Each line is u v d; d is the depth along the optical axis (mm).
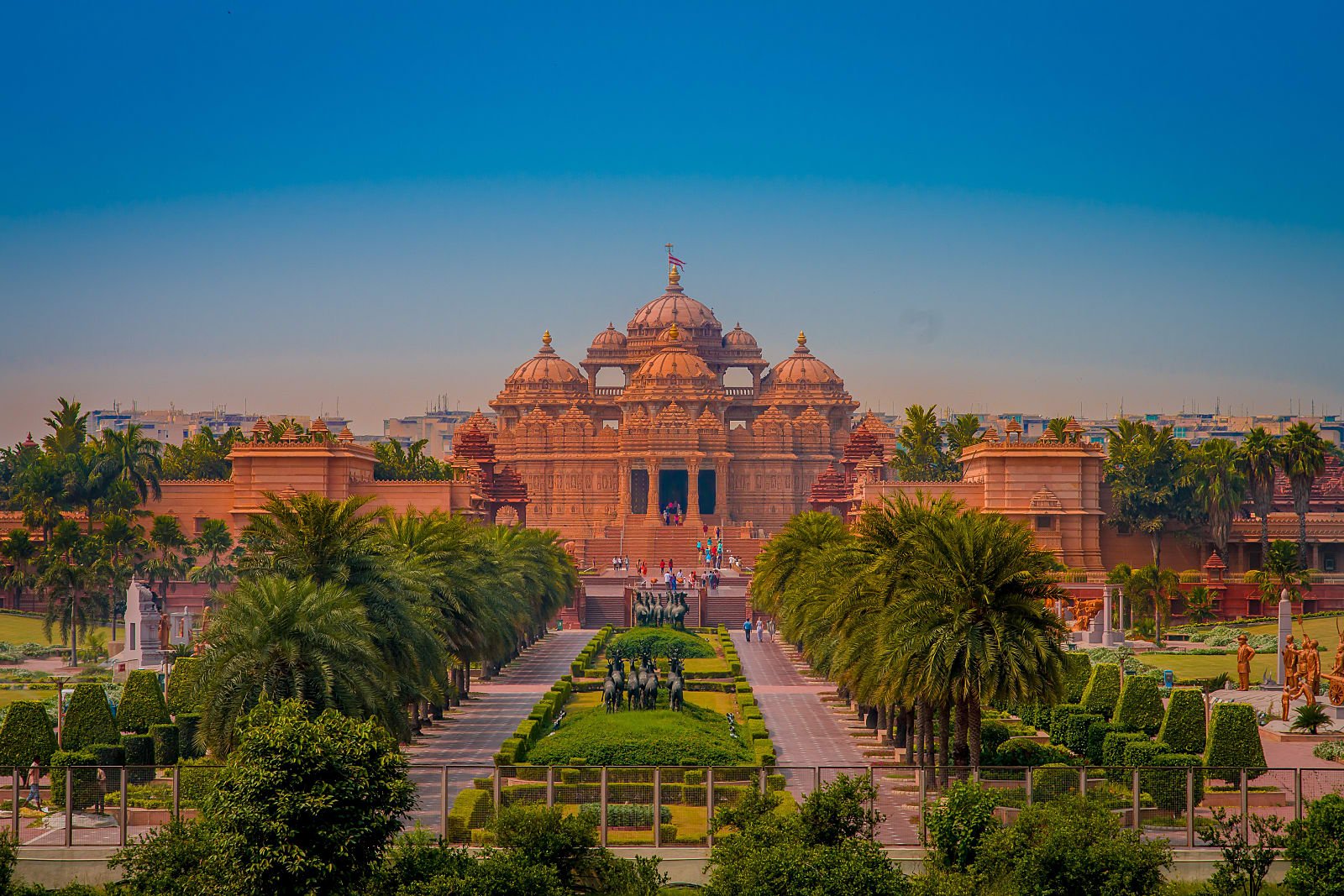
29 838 61875
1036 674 67000
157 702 78688
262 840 50844
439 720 94750
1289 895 54969
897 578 72812
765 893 51812
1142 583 145750
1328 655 132625
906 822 65688
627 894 53562
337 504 78000
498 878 51438
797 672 124000
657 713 88312
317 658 66438
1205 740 76938
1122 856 53562
